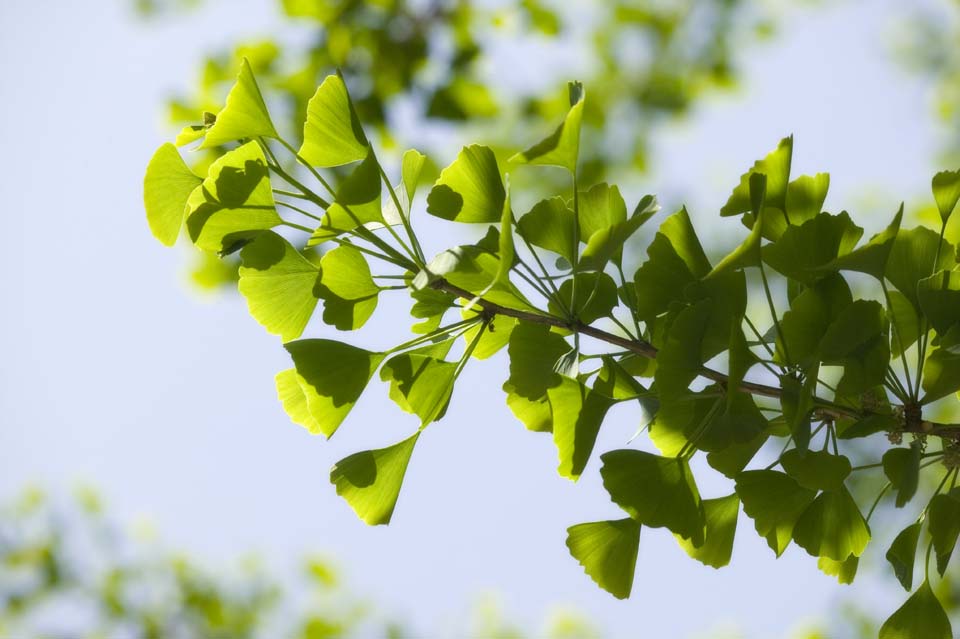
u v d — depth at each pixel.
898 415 2.08
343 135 2.09
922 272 2.10
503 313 2.09
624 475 2.08
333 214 2.07
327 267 2.07
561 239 2.11
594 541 2.11
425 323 2.11
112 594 6.03
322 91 2.09
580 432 2.08
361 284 2.08
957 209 3.65
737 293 2.07
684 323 2.06
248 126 2.09
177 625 6.08
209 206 2.07
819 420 2.09
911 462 2.05
